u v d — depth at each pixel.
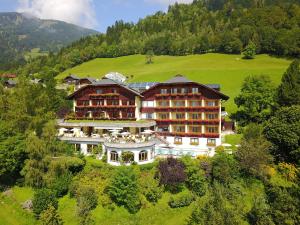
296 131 58.50
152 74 152.38
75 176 58.72
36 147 57.41
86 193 51.56
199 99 74.25
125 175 51.53
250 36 184.00
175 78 78.56
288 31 169.12
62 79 165.75
